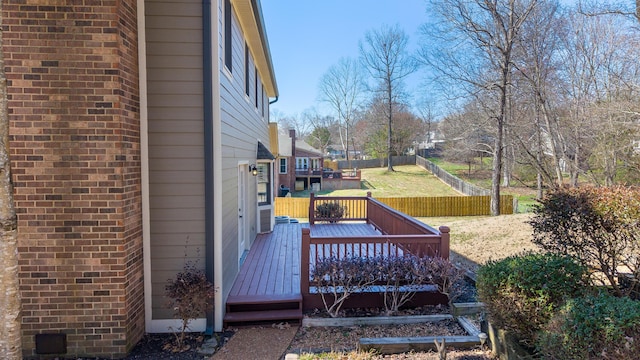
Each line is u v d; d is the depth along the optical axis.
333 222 11.33
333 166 39.53
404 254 4.96
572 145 14.06
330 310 4.57
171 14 4.16
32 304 3.64
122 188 3.68
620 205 3.41
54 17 3.54
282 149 26.33
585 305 2.64
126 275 3.76
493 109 16.22
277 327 4.41
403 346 3.70
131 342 3.86
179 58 4.18
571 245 3.76
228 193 4.90
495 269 3.49
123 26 3.73
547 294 3.06
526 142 16.08
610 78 12.45
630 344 2.22
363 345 3.68
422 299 4.92
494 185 15.94
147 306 4.23
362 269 4.60
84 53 3.57
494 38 14.85
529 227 8.20
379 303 4.84
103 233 3.67
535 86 14.16
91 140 3.61
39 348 3.65
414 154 41.50
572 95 14.33
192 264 4.28
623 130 11.32
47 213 3.61
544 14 14.21
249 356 3.74
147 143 4.18
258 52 7.92
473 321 4.38
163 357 3.73
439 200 17.81
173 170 4.22
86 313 3.69
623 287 3.76
